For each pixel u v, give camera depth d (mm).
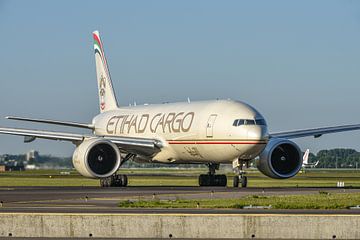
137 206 94938
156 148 168125
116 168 153750
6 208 93375
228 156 152875
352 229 74562
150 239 74000
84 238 74562
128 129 183125
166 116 169125
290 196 111250
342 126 171250
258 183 192875
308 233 74812
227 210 88438
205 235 75312
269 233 75062
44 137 163500
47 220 75875
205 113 157375
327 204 93562
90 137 163375
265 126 150125
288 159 157500
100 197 116000
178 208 92000
